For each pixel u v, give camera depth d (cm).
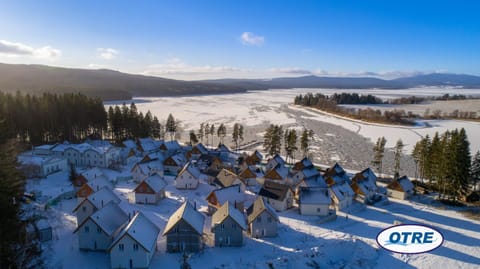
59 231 4197
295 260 3656
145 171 6894
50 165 6850
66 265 3422
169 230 3744
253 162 8650
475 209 5844
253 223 4316
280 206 5431
